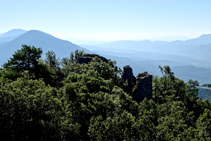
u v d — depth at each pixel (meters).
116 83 103.00
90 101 48.25
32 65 68.12
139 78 95.12
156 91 111.44
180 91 108.12
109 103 48.66
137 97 90.38
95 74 83.19
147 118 35.16
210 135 48.50
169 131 45.88
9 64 62.56
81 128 35.56
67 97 42.12
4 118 21.89
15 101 23.52
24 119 23.42
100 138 28.41
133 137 28.97
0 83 34.16
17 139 22.66
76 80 69.81
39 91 33.25
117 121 32.28
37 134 23.73
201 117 67.69
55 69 102.00
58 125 26.38
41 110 25.44
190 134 45.78
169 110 71.88
